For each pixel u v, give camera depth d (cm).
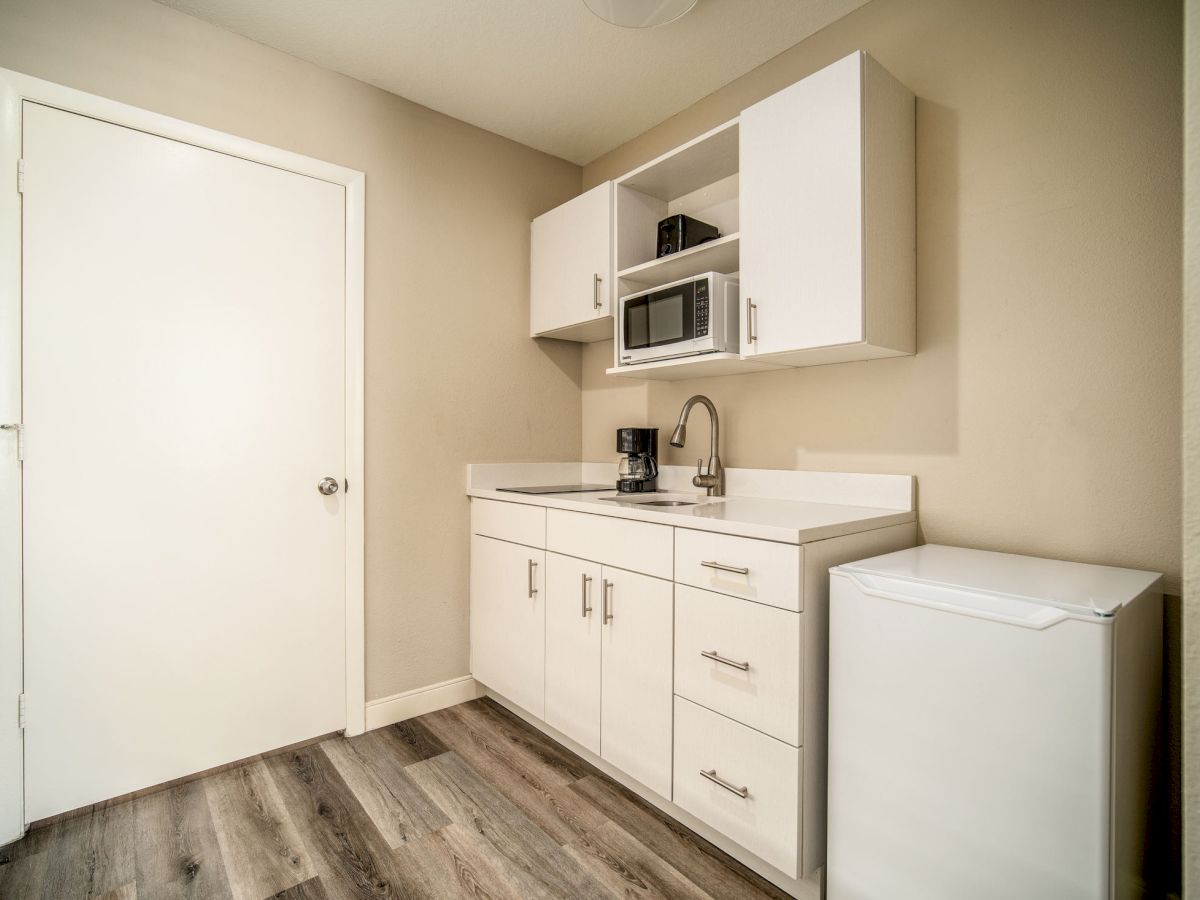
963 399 157
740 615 138
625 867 145
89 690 165
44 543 159
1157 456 128
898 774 113
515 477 254
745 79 209
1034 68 145
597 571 179
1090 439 137
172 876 140
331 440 206
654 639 160
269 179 194
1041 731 97
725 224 214
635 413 254
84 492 164
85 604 165
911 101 164
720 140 186
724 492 214
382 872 142
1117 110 133
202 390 182
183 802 169
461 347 239
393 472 220
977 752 103
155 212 174
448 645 236
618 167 261
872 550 150
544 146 261
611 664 173
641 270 209
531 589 207
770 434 204
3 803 152
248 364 190
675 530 154
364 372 212
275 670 196
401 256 222
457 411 238
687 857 149
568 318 237
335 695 208
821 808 133
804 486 191
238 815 163
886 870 115
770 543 132
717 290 178
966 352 156
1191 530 70
